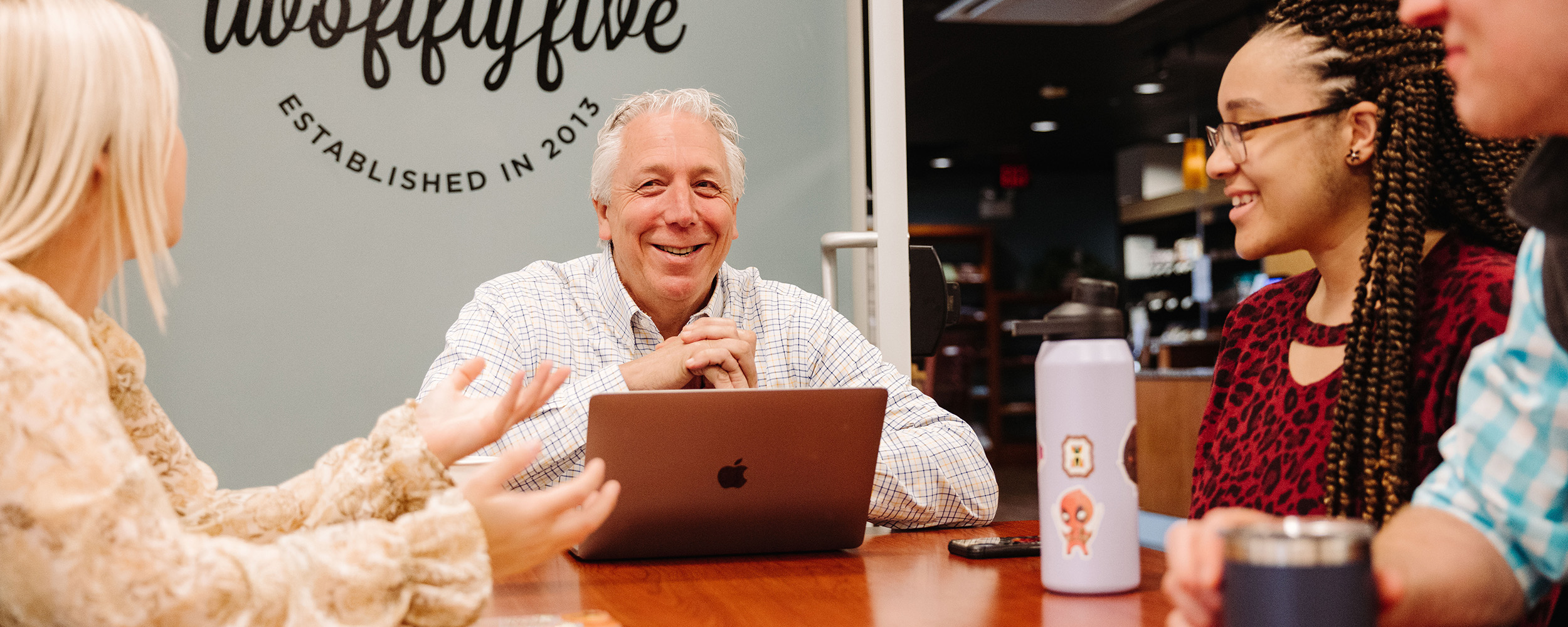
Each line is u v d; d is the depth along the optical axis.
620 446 1.17
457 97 2.53
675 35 2.64
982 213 11.64
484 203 2.55
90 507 0.69
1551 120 0.64
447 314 2.53
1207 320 10.65
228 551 0.74
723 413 1.19
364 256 2.49
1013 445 11.38
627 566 1.22
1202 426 1.34
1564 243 0.71
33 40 0.78
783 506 1.24
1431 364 0.98
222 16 2.40
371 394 2.49
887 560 1.24
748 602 1.02
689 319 2.06
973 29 6.36
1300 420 1.12
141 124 0.82
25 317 0.72
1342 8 1.04
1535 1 0.61
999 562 1.20
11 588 0.68
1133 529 0.98
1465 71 0.66
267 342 2.43
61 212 0.79
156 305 0.84
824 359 2.06
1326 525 0.56
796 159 2.71
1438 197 1.02
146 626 0.69
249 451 2.42
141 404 1.08
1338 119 1.05
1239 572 0.54
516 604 1.03
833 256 2.47
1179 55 7.02
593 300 2.02
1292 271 8.89
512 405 0.98
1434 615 0.73
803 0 2.71
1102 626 0.86
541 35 2.57
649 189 1.91
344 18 2.47
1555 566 0.77
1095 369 0.95
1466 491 0.81
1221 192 10.13
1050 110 8.67
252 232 2.43
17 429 0.68
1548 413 0.76
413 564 0.78
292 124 2.44
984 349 11.47
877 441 1.26
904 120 2.46
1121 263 11.72
